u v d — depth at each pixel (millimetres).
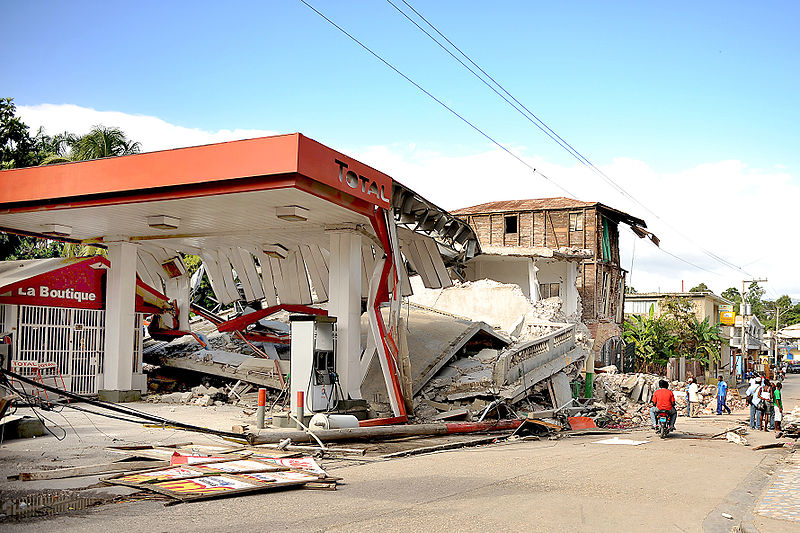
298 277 20141
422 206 17422
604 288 40375
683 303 49062
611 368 35375
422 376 19375
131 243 18703
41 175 14797
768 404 22203
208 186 13172
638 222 41531
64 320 18016
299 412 13891
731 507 8875
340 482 9320
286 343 21922
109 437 12031
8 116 28781
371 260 19859
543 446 15328
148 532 6348
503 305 27203
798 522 7910
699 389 37406
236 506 7484
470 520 7293
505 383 19891
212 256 21312
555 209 40094
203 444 11375
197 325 26625
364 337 21453
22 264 19719
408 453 12648
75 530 6367
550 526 7195
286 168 12312
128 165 13844
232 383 20656
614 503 8641
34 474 8445
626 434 19469
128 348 18484
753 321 72312
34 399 15539
